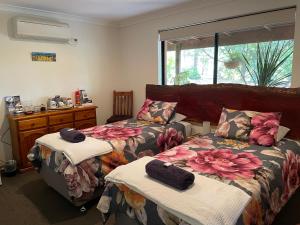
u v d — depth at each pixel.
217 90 3.31
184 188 1.58
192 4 3.45
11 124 3.41
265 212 1.73
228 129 2.75
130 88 4.84
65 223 2.23
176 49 4.05
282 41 2.91
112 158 2.54
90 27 4.39
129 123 3.54
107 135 2.90
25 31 3.45
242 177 1.79
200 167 1.97
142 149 2.88
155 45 4.19
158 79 4.26
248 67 3.24
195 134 3.63
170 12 3.79
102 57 4.64
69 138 2.56
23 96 3.70
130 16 4.18
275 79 3.02
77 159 2.26
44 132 3.52
